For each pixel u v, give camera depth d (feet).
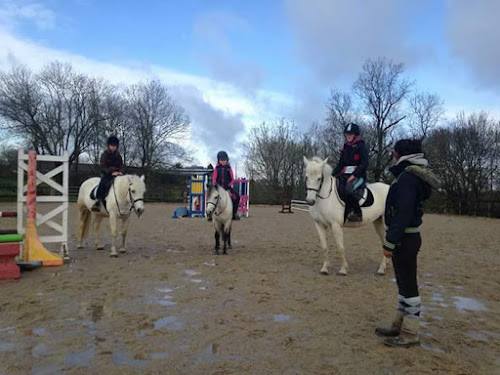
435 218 81.66
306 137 156.66
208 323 14.37
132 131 145.38
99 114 136.56
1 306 15.97
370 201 22.71
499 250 34.63
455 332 14.15
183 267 24.31
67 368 10.61
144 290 18.78
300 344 12.62
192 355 11.60
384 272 23.38
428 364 11.32
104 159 28.76
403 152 12.65
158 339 12.76
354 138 22.79
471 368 11.18
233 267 24.61
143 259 26.71
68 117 132.87
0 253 20.02
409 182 12.03
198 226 50.75
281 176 156.04
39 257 23.58
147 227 48.62
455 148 101.91
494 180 99.35
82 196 29.58
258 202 131.13
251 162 161.38
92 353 11.59
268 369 10.82
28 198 23.75
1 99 120.88
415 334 12.52
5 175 128.36
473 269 25.94
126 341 12.53
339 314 15.78
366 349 12.31
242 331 13.62
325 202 22.21
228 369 10.74
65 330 13.41
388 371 10.85
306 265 25.89
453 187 102.01
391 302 17.60
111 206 27.12
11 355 11.37
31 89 123.65
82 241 30.66
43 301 16.74
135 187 26.58
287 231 47.19
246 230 47.83
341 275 22.88
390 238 11.82
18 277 20.61
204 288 19.36
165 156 148.25
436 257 30.32
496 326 14.92
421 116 120.98
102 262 25.27
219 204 27.66
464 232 51.11
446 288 20.77
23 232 24.40
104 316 14.93
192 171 127.44
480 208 90.48
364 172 22.54
